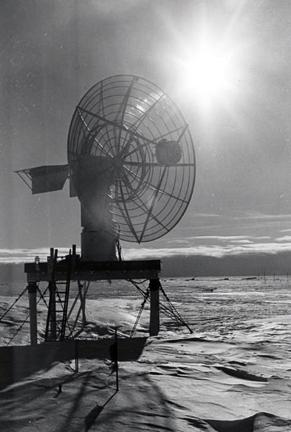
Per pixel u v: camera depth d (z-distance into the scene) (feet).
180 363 51.13
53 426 28.40
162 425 29.35
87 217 77.30
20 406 32.40
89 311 121.49
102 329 100.48
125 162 75.41
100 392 36.40
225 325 120.57
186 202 74.13
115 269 75.51
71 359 52.03
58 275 76.54
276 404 35.55
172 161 75.20
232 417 31.96
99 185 75.46
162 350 60.80
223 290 529.86
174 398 35.70
